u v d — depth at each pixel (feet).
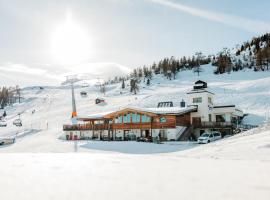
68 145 125.49
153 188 13.69
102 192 13.07
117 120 151.33
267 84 279.08
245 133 78.54
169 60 595.88
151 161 25.77
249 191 12.78
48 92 610.24
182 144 114.01
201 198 11.63
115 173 18.62
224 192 12.62
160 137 133.08
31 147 129.49
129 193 12.75
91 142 131.75
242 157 39.65
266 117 180.75
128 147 108.27
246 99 232.94
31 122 288.51
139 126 140.97
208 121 142.72
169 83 466.29
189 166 21.90
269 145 43.93
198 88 151.23
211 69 538.88
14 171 20.16
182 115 139.13
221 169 19.92
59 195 12.68
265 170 19.24
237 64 470.80
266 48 450.30
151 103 264.52
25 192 13.39
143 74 600.80
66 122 265.54
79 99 427.74
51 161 26.50
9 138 161.48
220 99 242.99
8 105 490.49
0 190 13.92
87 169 20.75
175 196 12.04
